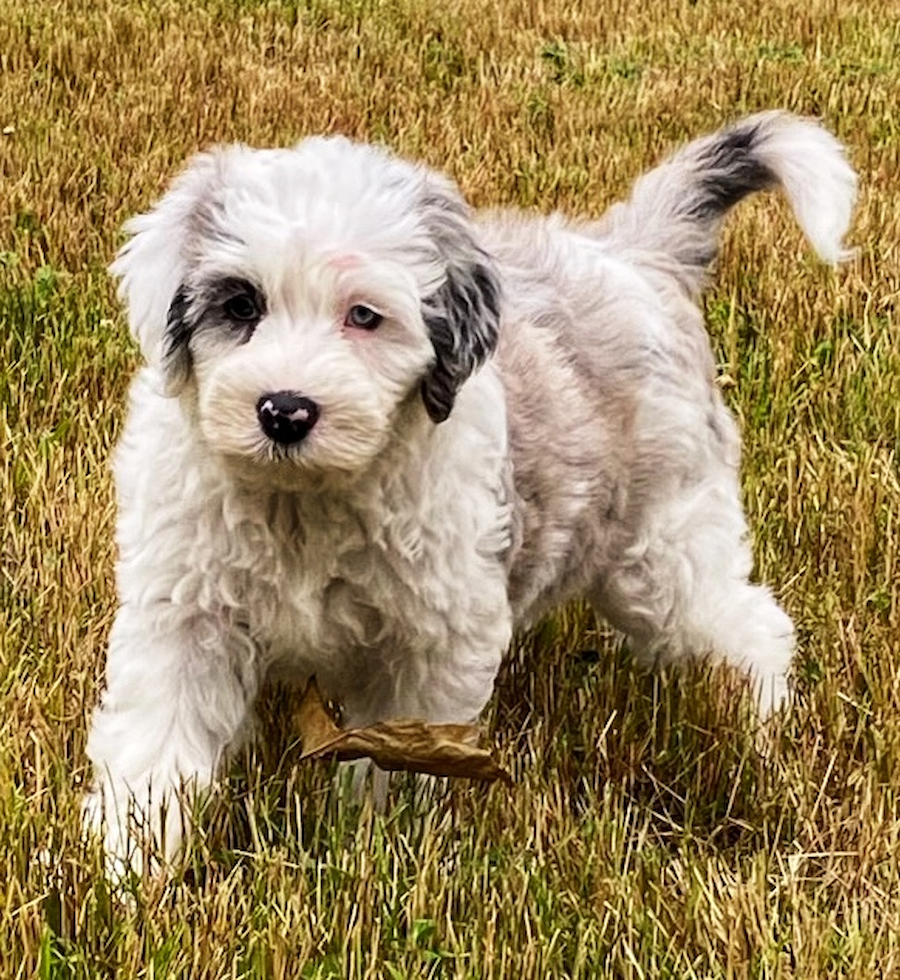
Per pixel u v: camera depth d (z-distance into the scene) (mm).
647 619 5086
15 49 10633
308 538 4094
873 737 4855
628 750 4836
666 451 4953
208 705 4234
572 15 13398
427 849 4102
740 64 12180
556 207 8773
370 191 3986
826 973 3891
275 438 3684
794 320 7652
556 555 4684
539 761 4637
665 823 4684
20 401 6414
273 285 3838
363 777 4516
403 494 4090
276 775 4410
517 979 3816
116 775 4176
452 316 4082
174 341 4023
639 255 5230
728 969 3854
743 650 5168
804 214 5191
